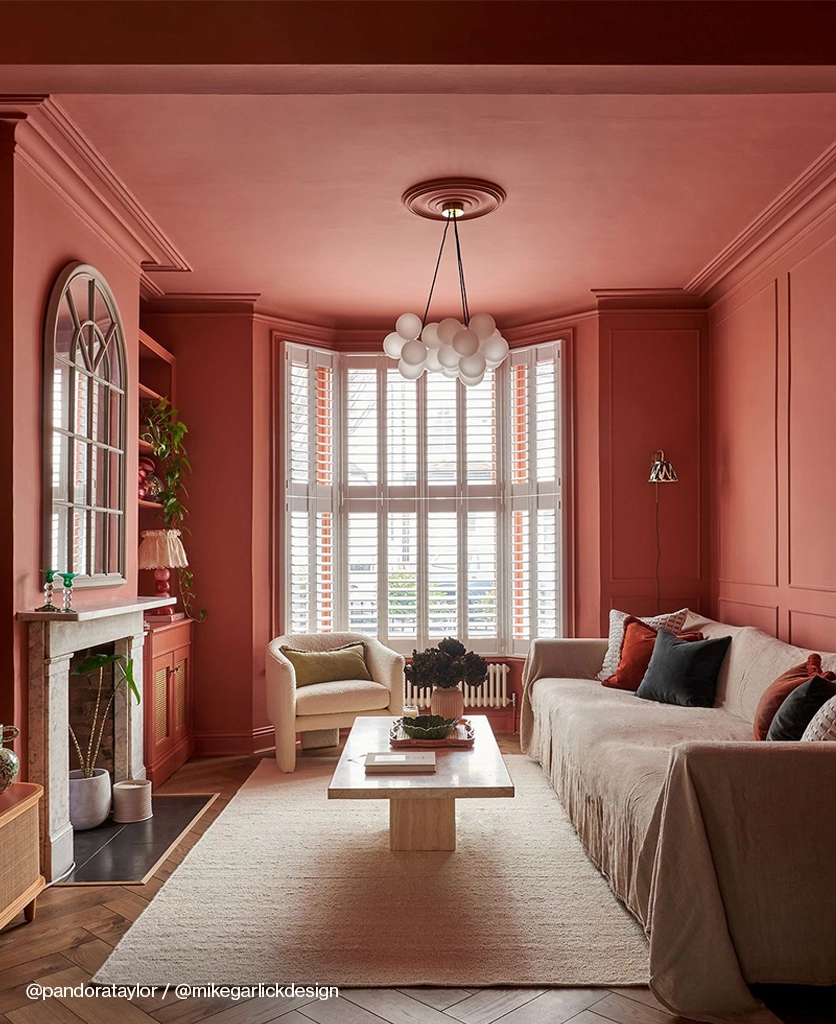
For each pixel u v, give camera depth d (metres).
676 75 2.63
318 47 2.55
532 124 3.43
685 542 5.85
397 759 3.56
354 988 2.59
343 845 3.83
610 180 3.98
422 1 2.56
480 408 6.43
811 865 2.53
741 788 2.55
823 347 4.19
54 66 2.55
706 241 4.79
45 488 3.51
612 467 5.87
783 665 3.96
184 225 4.50
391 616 6.35
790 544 4.55
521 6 2.56
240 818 4.23
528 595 6.23
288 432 6.07
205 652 5.78
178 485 5.72
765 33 2.56
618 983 2.62
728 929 2.51
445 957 2.77
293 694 5.16
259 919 3.04
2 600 3.26
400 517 6.39
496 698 6.23
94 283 4.07
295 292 5.71
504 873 3.49
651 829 2.76
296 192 4.09
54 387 3.60
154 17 2.54
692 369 5.88
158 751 4.99
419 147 3.63
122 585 4.46
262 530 5.90
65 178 3.70
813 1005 2.54
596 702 4.57
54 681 3.46
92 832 4.06
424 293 5.75
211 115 3.32
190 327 5.86
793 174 3.91
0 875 2.82
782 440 4.64
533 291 5.73
